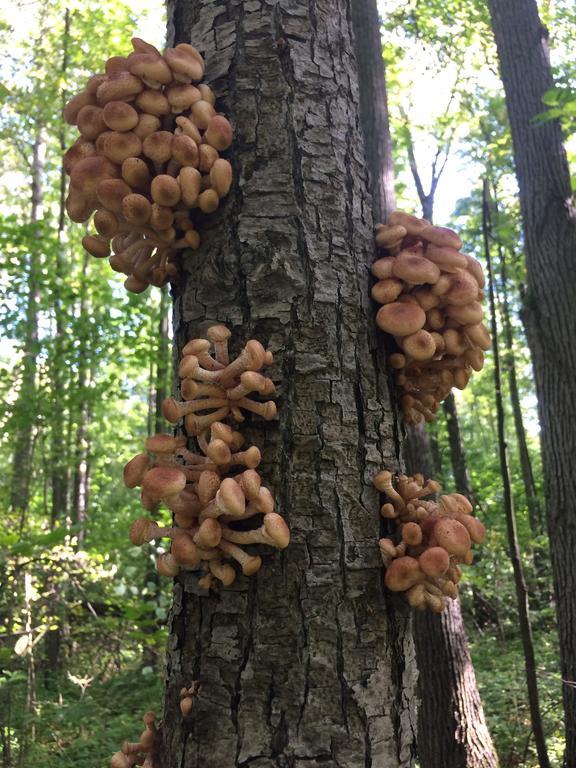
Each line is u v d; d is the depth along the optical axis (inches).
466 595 506.9
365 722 63.7
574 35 444.5
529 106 239.1
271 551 65.1
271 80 78.1
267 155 75.6
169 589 266.7
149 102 74.2
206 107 74.8
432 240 84.2
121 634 263.1
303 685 62.4
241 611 64.4
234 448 67.1
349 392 71.9
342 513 67.7
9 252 339.3
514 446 944.3
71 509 504.4
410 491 72.4
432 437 636.1
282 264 72.3
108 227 76.2
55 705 262.2
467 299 79.6
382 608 68.0
